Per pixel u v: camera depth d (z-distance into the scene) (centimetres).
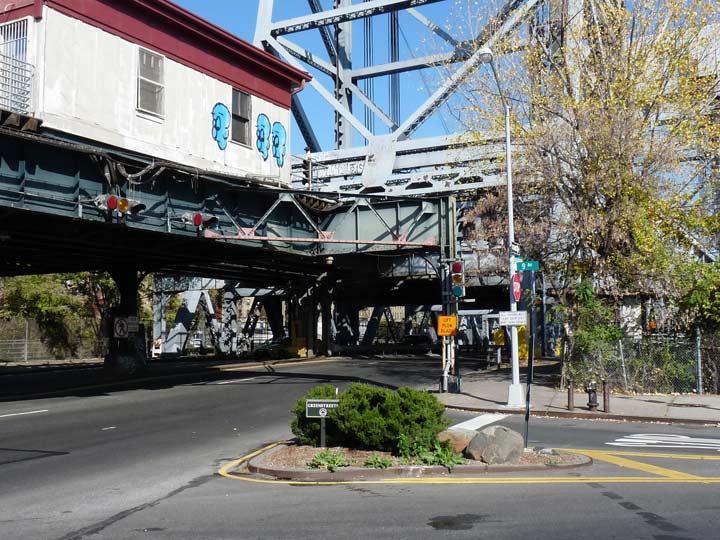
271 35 5497
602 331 2294
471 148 2625
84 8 1998
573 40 2444
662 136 2369
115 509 831
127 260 2933
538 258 2434
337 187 4834
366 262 3666
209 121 2439
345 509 809
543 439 1402
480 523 732
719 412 1786
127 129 2109
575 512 776
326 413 1152
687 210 2417
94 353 5444
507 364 3691
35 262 3003
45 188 1812
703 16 2259
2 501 877
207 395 2262
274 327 5625
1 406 1967
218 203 2400
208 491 932
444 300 2416
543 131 2339
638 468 1071
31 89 1844
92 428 1549
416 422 1116
